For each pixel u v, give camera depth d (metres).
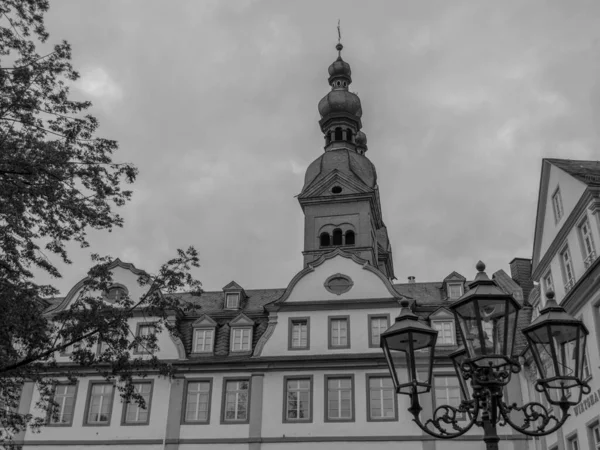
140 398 22.84
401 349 12.34
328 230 62.62
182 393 38.72
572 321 11.96
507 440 35.47
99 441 38.22
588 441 27.38
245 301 44.19
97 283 22.67
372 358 37.84
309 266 40.94
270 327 39.75
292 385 38.28
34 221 21.14
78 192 21.50
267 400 37.97
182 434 37.78
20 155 19.92
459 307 12.30
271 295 45.22
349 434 36.69
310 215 63.56
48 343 21.67
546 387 12.01
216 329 40.72
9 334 20.75
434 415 12.80
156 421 38.28
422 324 12.23
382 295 39.81
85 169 21.20
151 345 23.09
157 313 23.28
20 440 38.53
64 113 21.14
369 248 61.44
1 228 20.55
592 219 27.31
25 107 20.25
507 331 11.89
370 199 63.41
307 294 40.28
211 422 37.91
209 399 38.53
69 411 39.09
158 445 37.72
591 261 27.41
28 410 39.19
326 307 39.78
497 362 11.78
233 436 37.44
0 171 19.73
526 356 36.16
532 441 35.09
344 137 71.44
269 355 38.97
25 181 20.19
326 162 68.25
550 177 32.12
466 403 12.60
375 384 37.69
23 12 20.22
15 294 20.45
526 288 43.78
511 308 12.07
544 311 12.25
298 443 36.88
